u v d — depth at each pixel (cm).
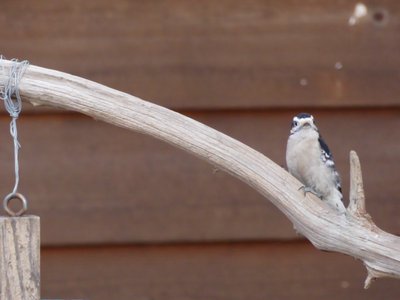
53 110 584
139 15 587
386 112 589
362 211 374
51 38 583
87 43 585
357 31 588
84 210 586
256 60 587
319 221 376
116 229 587
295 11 588
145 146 589
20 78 380
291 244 595
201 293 595
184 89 586
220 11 587
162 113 382
